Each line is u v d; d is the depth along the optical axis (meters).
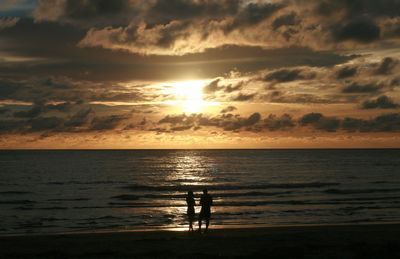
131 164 111.12
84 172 78.62
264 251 12.77
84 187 50.78
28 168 89.94
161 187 50.38
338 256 11.95
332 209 28.97
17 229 22.05
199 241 15.09
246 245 14.11
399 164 106.00
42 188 49.06
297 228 20.19
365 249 13.00
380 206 30.39
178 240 15.42
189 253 12.60
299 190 44.88
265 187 49.12
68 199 37.69
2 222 24.25
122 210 29.81
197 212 28.62
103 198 38.78
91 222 24.27
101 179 63.12
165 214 27.61
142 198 39.00
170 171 82.75
